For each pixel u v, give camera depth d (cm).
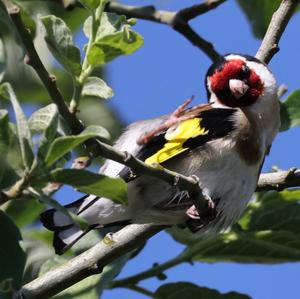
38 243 951
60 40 666
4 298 744
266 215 972
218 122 916
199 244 952
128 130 900
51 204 604
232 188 914
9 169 651
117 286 916
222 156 905
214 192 904
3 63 790
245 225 969
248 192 929
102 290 851
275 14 1002
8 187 648
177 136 888
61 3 1131
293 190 980
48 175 604
